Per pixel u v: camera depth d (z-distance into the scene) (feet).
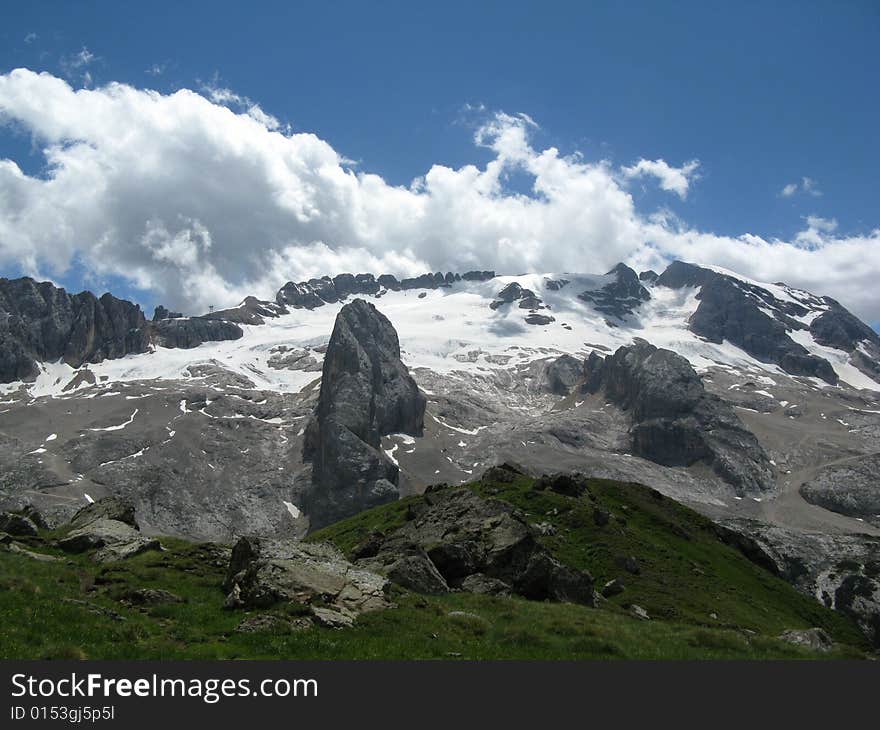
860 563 611.47
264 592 134.21
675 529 315.99
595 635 142.51
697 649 145.69
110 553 173.99
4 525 199.62
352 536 327.06
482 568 193.67
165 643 110.63
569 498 314.96
